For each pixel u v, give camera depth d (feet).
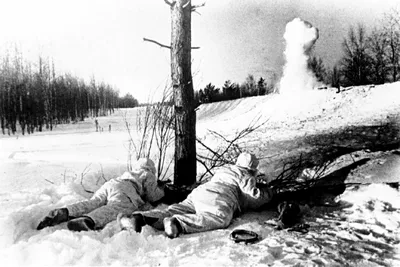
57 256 12.19
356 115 56.39
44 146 60.95
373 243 13.38
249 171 17.90
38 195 20.22
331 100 69.87
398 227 14.84
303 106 70.64
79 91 210.38
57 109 166.20
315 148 34.24
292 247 13.12
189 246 13.41
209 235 14.62
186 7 24.32
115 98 256.73
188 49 24.70
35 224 16.05
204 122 92.84
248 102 102.63
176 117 24.82
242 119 74.54
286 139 43.42
